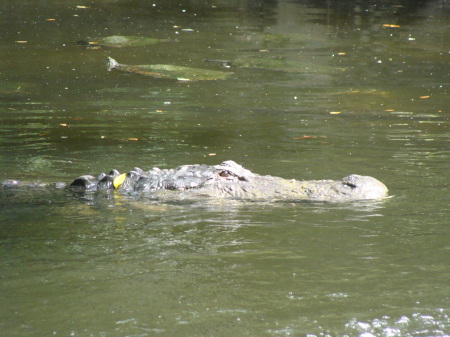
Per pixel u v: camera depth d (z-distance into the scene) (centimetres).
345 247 2012
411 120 4166
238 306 1602
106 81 5453
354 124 4053
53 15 8425
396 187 2689
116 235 2170
